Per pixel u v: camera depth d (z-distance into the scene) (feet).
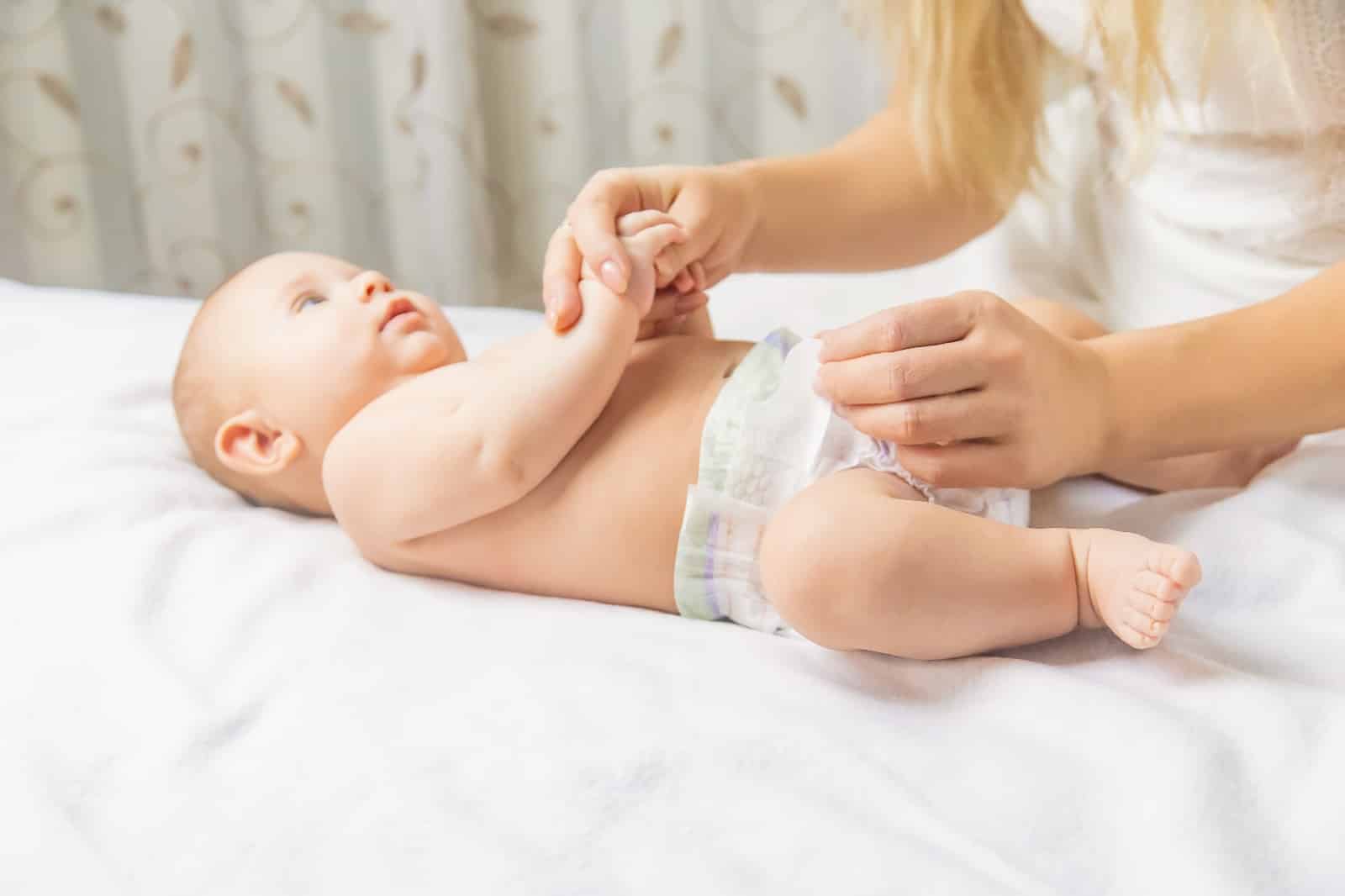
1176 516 2.68
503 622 2.51
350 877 1.79
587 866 1.80
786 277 4.50
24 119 5.43
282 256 3.41
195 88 5.48
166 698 2.19
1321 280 2.61
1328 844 1.72
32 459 3.11
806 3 5.48
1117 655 2.25
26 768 2.02
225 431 3.09
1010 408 2.28
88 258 5.67
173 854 1.87
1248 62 2.90
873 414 2.30
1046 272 3.97
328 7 5.44
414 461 2.61
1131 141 3.40
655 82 5.62
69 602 2.50
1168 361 2.54
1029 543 2.24
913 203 3.46
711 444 2.57
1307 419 2.55
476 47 5.53
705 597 2.56
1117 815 1.82
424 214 5.67
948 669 2.24
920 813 1.85
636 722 2.08
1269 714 1.95
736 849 1.82
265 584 2.58
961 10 3.15
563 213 5.79
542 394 2.56
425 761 2.02
